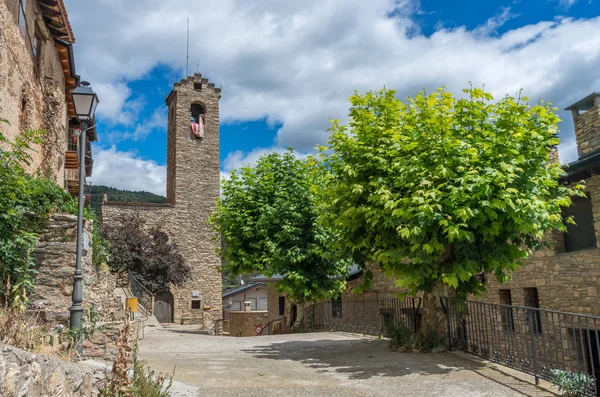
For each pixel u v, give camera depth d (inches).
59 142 685.9
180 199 1459.2
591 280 499.5
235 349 527.2
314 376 349.1
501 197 362.9
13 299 321.1
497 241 414.0
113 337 349.7
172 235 1427.2
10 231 354.6
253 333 1214.9
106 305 555.2
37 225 382.6
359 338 592.4
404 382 319.6
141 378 238.4
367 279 494.0
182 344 588.7
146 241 1248.2
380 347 484.1
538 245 421.7
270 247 744.3
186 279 1366.9
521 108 393.7
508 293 622.8
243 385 316.8
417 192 362.6
